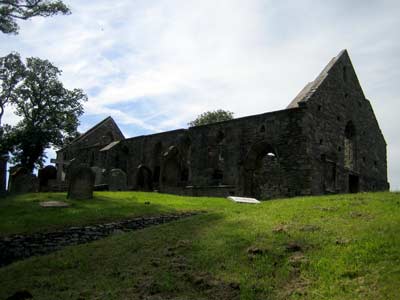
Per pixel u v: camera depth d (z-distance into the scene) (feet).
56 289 31.94
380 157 115.85
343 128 100.37
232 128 101.65
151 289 29.81
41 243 46.16
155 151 128.26
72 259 38.58
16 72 153.48
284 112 91.76
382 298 23.98
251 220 43.57
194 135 111.65
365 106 112.06
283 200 56.65
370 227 34.99
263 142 94.22
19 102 157.89
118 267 34.99
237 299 27.27
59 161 117.29
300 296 26.30
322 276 28.25
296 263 30.73
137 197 74.18
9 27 94.12
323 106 93.81
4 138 154.20
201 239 38.75
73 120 163.12
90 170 69.05
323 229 36.68
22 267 38.29
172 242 39.37
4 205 60.13
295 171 87.15
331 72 99.19
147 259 35.73
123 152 141.18
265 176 94.43
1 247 43.75
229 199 73.56
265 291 27.76
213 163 105.60
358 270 27.86
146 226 54.39
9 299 30.12
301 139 87.45
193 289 29.43
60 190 98.94
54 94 160.56
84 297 29.76
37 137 152.97
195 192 103.35
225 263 32.58
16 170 116.26
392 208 40.34
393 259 28.25
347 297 24.97
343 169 96.84
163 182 117.19
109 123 185.57
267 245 34.58
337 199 49.75
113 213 56.54
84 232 49.24
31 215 53.83
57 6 94.32
